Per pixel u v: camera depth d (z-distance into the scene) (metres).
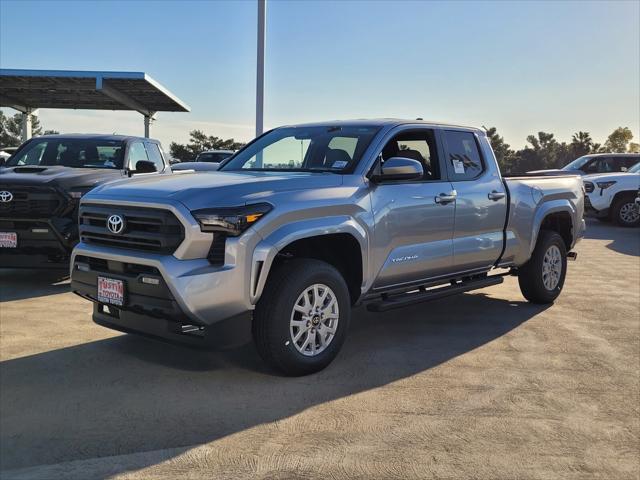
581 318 6.22
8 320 5.66
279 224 4.05
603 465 3.14
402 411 3.75
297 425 3.53
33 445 3.25
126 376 4.27
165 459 3.11
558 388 4.19
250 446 3.26
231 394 3.97
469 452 3.24
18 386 4.06
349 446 3.28
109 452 3.18
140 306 4.04
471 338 5.43
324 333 4.40
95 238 4.36
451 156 5.63
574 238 7.21
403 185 5.00
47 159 8.41
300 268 4.18
